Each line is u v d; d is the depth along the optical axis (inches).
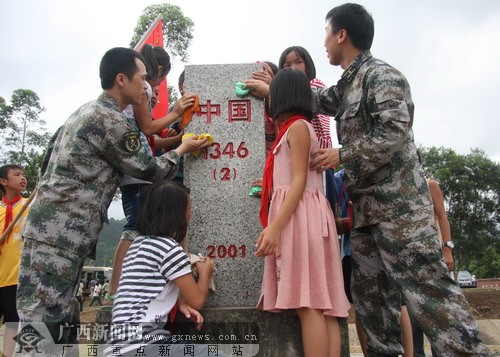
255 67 120.2
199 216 111.9
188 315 88.8
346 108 101.1
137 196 116.8
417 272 88.7
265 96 116.9
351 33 101.7
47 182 93.3
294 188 87.5
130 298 80.3
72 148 93.0
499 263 1096.8
